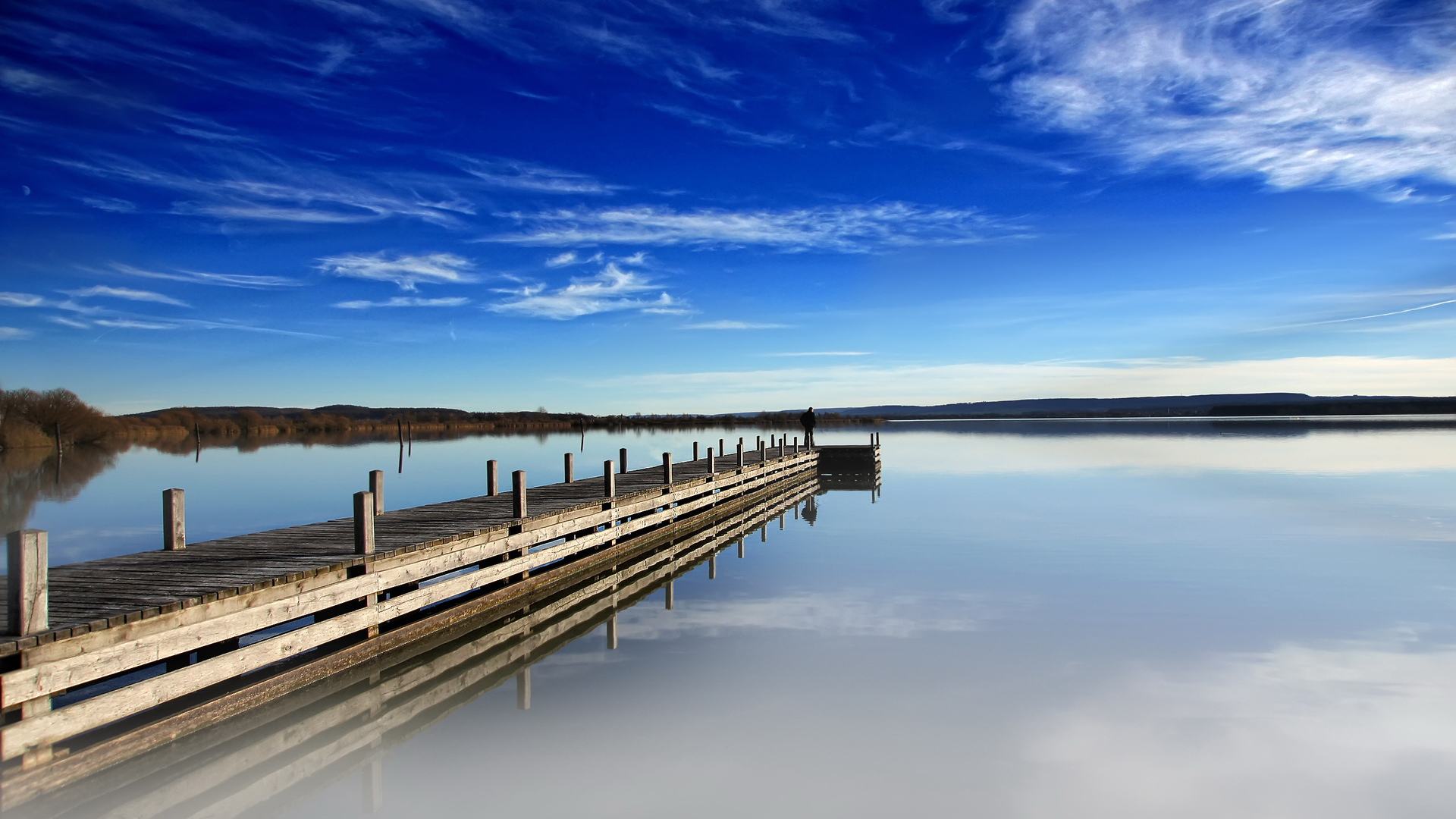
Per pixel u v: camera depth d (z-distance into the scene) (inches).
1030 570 550.0
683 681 335.9
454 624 425.7
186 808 241.4
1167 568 550.0
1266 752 262.1
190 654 354.9
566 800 236.7
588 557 573.9
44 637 234.2
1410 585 494.9
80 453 2055.9
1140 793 236.7
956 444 2321.6
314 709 324.5
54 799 237.8
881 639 389.1
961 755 261.4
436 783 251.0
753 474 1043.3
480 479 1248.2
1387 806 229.3
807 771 251.8
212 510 890.1
